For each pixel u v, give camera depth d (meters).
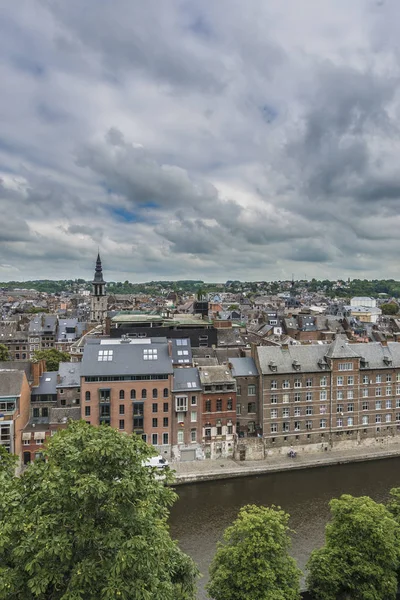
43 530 24.09
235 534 40.91
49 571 24.14
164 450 81.81
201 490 72.94
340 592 39.94
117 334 117.56
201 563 52.78
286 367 86.38
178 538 58.50
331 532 42.72
